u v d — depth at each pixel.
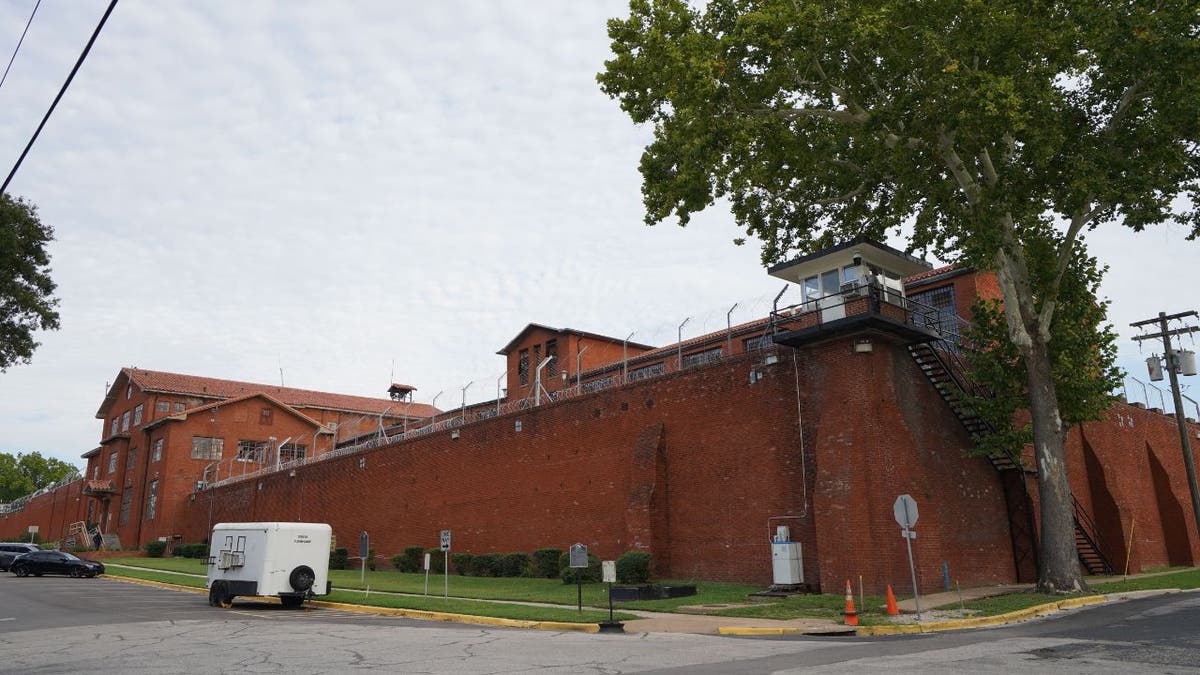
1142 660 10.33
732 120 21.03
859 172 23.84
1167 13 17.75
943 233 23.33
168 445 63.47
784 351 24.17
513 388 47.97
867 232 24.92
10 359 35.31
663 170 22.84
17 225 35.34
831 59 20.69
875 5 19.14
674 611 18.84
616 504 28.39
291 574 23.28
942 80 18.89
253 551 23.34
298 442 69.12
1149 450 37.84
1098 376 24.39
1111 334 24.06
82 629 17.06
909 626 15.46
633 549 25.97
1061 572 20.23
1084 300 23.59
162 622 18.59
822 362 22.91
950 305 28.77
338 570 41.53
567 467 30.92
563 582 26.61
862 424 21.33
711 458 25.62
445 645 13.57
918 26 19.19
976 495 24.59
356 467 44.72
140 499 65.50
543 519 31.48
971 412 24.38
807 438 22.98
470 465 36.09
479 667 10.85
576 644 13.63
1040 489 21.09
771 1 19.72
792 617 17.09
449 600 22.88
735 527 24.41
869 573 20.19
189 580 35.09
